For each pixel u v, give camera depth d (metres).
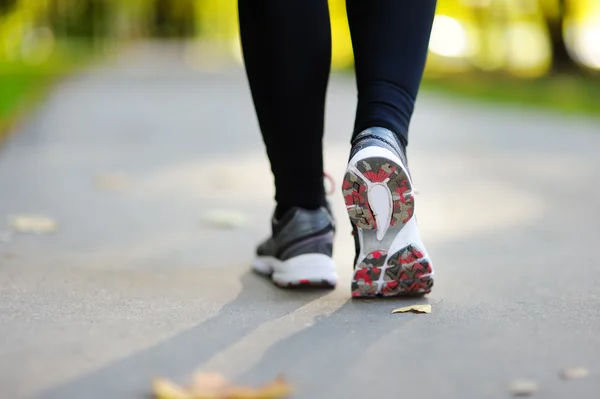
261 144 8.09
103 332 2.29
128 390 1.85
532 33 24.81
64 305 2.61
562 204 5.03
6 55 28.31
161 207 4.83
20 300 2.66
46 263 3.33
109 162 6.71
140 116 10.90
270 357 2.08
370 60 2.54
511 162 6.96
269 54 2.63
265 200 5.11
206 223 4.36
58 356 2.07
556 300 2.73
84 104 12.63
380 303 2.67
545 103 13.61
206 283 3.02
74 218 4.44
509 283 3.02
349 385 1.88
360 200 2.49
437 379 1.93
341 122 10.36
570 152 7.67
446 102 14.02
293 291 2.88
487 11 25.17
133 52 41.88
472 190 5.55
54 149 7.52
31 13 25.14
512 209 4.86
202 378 1.86
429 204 5.04
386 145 2.44
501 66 24.92
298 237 2.85
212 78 20.64
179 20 65.06
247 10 2.65
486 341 2.22
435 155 7.39
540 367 2.01
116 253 3.60
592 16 22.55
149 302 2.68
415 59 2.55
